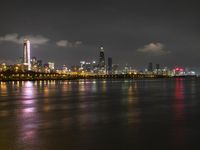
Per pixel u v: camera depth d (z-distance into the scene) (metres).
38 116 52.97
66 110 62.34
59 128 40.97
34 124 44.38
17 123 45.41
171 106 69.88
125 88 172.88
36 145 31.94
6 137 35.50
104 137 35.31
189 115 53.75
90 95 112.00
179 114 55.19
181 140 33.75
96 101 85.19
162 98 95.25
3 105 74.19
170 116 52.50
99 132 38.12
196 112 58.25
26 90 153.62
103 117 51.31
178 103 77.62
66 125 43.34
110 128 40.84
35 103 79.75
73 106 70.81
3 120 48.44
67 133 37.59
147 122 45.78
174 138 34.72
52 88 177.62
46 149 30.50
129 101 84.38
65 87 191.38
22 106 71.56
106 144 32.22
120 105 72.62
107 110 62.00
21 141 33.56
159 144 32.16
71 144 32.28
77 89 163.00
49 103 79.56
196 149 30.41
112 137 35.34
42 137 35.44
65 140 33.94
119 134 36.97
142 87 186.50
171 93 122.25
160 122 45.75
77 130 39.50
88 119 49.03
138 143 32.56
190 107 67.56
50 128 40.97
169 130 39.44
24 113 57.53
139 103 78.00
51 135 36.47
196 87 183.38
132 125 43.16
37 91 143.00
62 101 85.88
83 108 66.19
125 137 35.34
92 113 56.94
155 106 70.00
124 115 53.88
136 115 53.84
